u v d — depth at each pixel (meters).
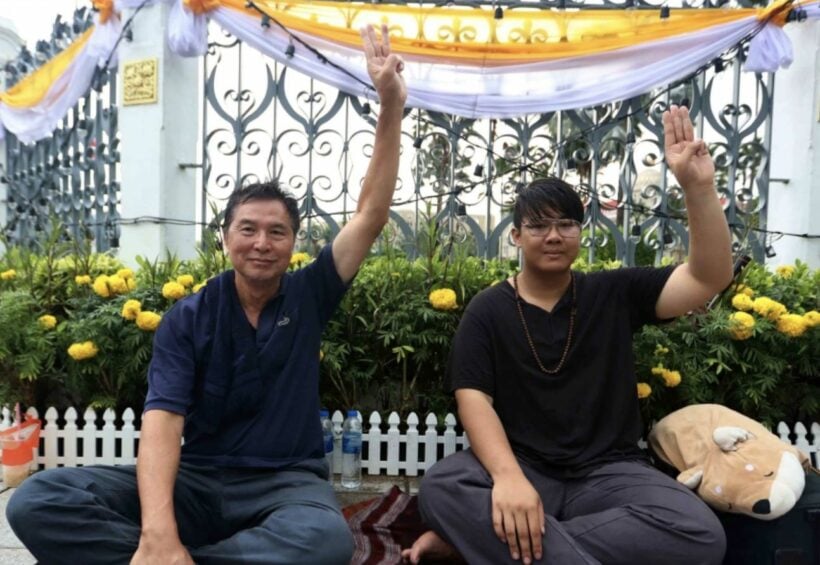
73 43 4.51
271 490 1.97
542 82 3.91
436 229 3.44
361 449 3.09
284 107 3.97
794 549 2.02
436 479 2.11
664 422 2.46
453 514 2.03
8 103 5.11
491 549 1.95
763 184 4.07
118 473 1.97
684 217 3.95
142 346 3.00
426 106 3.93
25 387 3.19
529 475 2.19
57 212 5.12
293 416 2.06
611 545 1.89
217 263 3.30
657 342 2.95
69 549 1.74
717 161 4.04
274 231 1.99
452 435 3.04
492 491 1.99
